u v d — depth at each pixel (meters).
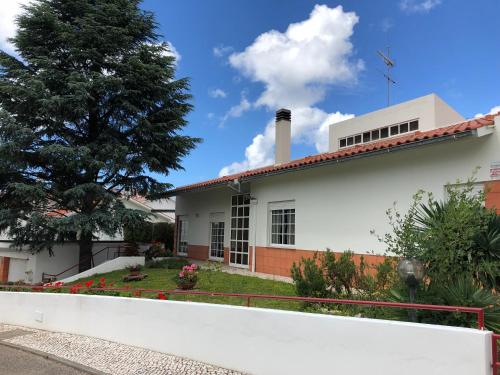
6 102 15.04
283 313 4.82
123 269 15.59
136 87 16.41
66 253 18.94
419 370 3.75
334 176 10.95
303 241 11.91
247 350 5.15
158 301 6.45
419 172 8.63
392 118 15.23
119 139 16.39
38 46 15.64
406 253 5.64
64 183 16.31
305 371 4.54
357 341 4.16
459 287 4.81
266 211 13.85
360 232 9.98
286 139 16.75
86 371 5.59
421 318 4.89
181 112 17.33
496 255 5.17
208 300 8.65
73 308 8.00
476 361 3.47
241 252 15.59
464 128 7.36
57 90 15.43
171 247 24.19
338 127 17.42
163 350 6.25
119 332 7.00
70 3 16.03
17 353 6.71
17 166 14.70
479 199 5.73
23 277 18.62
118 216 15.32
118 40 16.12
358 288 7.05
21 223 15.88
